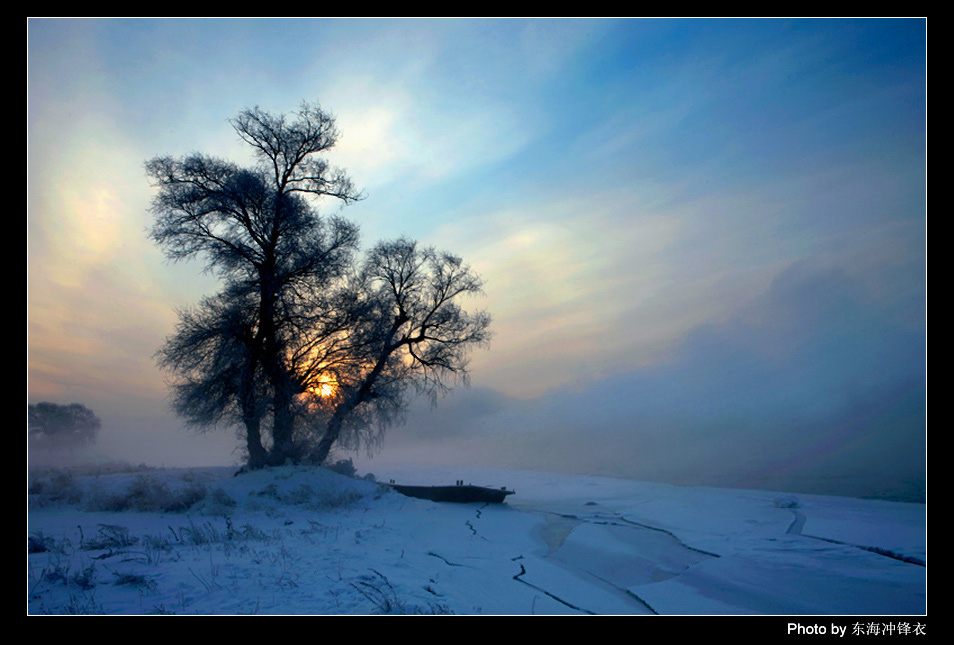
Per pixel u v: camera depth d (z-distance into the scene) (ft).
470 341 95.35
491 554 36.17
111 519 47.16
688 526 49.88
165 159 77.97
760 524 49.37
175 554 29.07
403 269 93.45
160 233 78.28
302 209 82.64
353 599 21.04
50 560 26.76
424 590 23.62
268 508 55.72
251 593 21.20
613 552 37.99
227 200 77.30
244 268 83.10
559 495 89.81
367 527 45.39
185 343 78.69
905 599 25.08
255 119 81.41
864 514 53.11
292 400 81.92
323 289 86.89
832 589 26.99
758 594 26.53
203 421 81.41
